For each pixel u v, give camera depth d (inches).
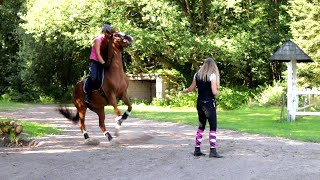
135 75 1295.5
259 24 1211.2
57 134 512.4
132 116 812.6
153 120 735.1
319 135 509.0
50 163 339.9
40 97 1379.2
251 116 811.4
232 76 1274.6
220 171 306.2
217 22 1189.7
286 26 1267.2
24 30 1353.3
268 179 282.2
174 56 1178.6
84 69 1461.6
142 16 1130.0
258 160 342.3
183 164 330.3
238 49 1113.4
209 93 358.6
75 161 346.3
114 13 1107.3
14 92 1400.1
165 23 1071.6
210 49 1106.7
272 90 1111.0
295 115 709.3
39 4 1101.1
